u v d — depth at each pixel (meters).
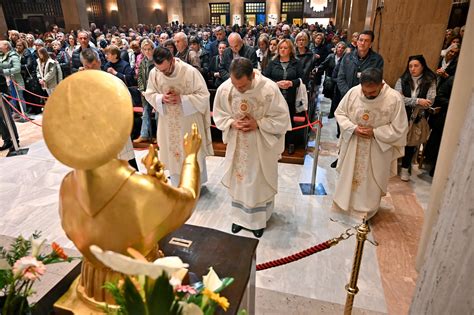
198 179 1.13
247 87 2.55
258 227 2.96
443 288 1.35
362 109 2.84
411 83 3.81
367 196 3.08
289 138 4.86
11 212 3.34
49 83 6.29
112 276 1.02
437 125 4.01
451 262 1.30
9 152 4.89
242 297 1.25
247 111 2.63
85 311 1.06
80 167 0.81
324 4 22.38
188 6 24.52
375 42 4.48
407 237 2.96
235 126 2.68
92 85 0.82
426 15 4.16
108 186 0.87
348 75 4.49
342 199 3.14
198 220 3.25
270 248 2.81
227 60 5.01
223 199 3.62
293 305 2.22
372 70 2.69
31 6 16.23
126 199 0.88
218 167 4.43
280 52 4.36
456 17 8.36
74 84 0.82
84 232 0.90
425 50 4.31
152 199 0.90
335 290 2.36
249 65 2.34
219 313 1.15
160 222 0.93
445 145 1.89
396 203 3.54
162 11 23.91
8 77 6.34
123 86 0.85
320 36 8.23
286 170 4.32
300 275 2.50
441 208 1.34
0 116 4.86
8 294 0.98
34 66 6.71
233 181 2.93
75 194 0.90
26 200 3.57
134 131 5.38
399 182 4.05
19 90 6.50
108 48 4.96
